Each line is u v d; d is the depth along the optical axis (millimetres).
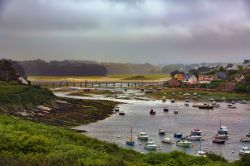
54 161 34125
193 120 149125
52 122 129750
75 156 38812
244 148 90062
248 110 190250
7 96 154250
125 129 121875
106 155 41625
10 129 49844
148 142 95312
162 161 46125
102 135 108875
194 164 45344
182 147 95375
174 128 126500
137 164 40469
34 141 43062
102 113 164000
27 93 175625
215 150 91688
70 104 189375
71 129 117625
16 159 33312
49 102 186875
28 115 144000
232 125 135125
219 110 190000
